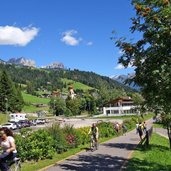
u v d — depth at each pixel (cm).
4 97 12125
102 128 3972
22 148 1702
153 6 1249
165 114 2006
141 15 1263
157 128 6844
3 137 1081
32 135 1839
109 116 13412
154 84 1338
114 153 2220
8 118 10388
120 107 14512
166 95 1349
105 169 1578
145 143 2700
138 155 2152
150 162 1898
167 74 1262
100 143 3030
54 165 1641
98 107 17925
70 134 2453
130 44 1392
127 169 1585
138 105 1869
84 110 16588
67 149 2308
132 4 1279
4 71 12469
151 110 1980
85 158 1939
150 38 1291
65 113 14762
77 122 9275
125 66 1404
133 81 1403
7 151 1074
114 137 3962
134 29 1319
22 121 7994
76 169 1545
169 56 1283
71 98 15788
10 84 12369
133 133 4869
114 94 18088
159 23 1231
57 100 15412
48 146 1878
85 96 16888
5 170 1065
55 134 2147
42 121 9300
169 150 2778
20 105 12988
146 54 1327
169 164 1952
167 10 1190
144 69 1355
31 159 1761
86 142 2812
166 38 1240
